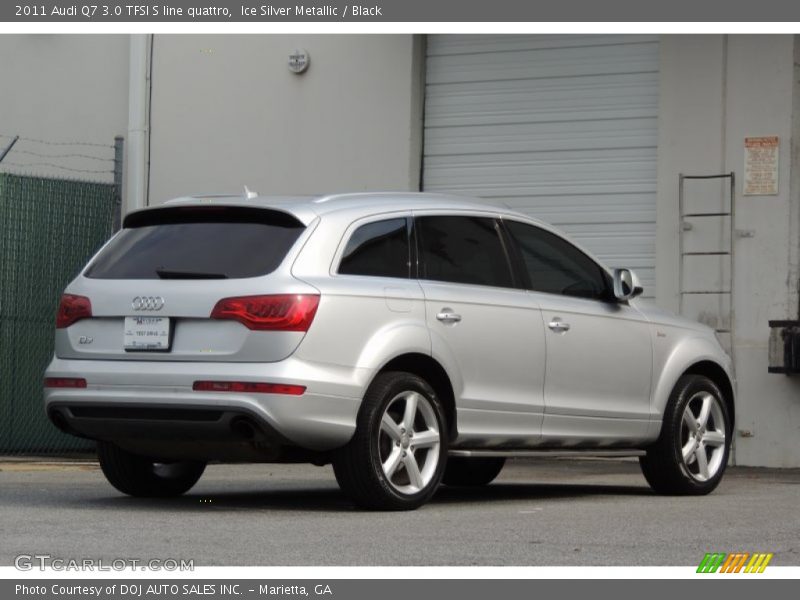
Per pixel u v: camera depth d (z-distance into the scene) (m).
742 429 20.50
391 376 12.15
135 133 25.22
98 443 13.34
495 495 15.02
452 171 23.17
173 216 12.73
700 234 21.03
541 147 22.55
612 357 14.40
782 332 19.98
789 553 9.93
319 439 11.69
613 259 21.94
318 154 23.91
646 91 21.83
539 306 13.72
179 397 11.72
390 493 12.09
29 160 26.38
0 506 12.57
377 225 12.55
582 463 20.92
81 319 12.46
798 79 20.61
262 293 11.65
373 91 23.56
